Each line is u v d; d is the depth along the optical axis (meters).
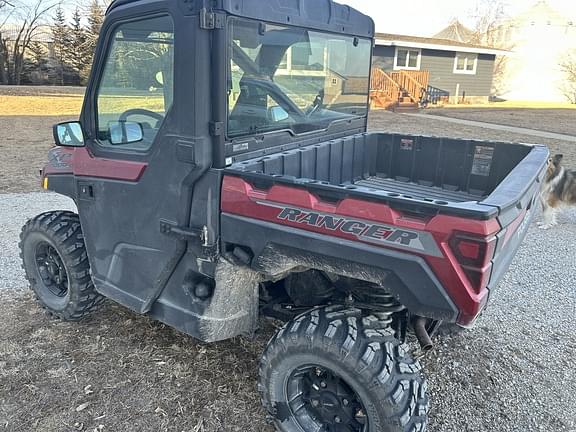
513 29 38.00
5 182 7.55
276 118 2.58
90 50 27.89
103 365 2.89
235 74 2.18
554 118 17.69
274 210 2.03
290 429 2.25
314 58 2.80
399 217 1.78
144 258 2.54
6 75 27.33
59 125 2.69
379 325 2.08
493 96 31.84
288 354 2.11
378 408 1.95
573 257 4.96
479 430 2.47
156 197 2.37
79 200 2.81
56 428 2.41
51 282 3.45
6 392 2.65
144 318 3.42
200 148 2.13
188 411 2.54
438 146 3.50
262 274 2.37
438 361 3.01
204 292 2.36
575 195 5.95
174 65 2.11
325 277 2.40
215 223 2.21
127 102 2.39
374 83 19.73
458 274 1.69
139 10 2.18
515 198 1.85
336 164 3.17
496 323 3.51
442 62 23.02
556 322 3.55
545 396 2.72
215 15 1.99
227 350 3.05
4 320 3.38
